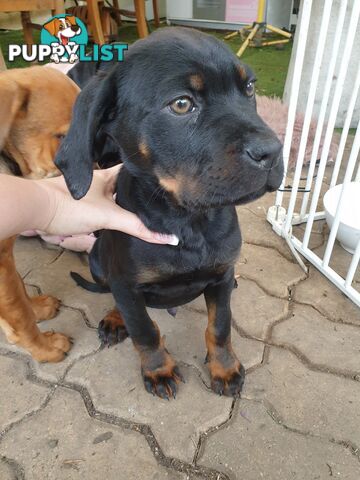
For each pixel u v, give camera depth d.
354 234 0.60
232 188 0.30
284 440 0.41
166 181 0.34
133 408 0.44
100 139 0.37
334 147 0.88
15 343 0.46
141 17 1.63
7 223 0.29
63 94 0.47
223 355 0.45
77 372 0.48
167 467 0.39
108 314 0.53
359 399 0.44
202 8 2.15
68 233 0.35
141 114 0.33
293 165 0.85
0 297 0.42
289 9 2.03
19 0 1.06
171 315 0.55
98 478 0.39
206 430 0.42
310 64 0.97
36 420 0.43
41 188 0.34
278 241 0.67
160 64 0.32
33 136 0.47
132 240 0.38
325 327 0.53
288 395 0.45
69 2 1.89
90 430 0.42
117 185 0.41
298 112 0.97
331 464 0.39
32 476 0.39
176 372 0.47
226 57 0.33
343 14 0.49
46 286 0.60
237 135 0.30
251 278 0.60
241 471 0.39
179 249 0.38
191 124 0.32
